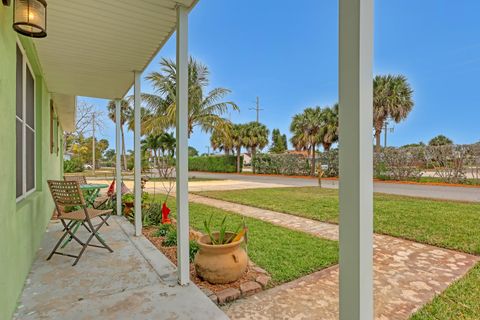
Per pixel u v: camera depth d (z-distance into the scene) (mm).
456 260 3186
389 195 8859
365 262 1142
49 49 3340
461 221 5004
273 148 36438
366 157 1146
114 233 4273
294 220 5375
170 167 9742
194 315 2031
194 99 13562
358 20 1146
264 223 5023
